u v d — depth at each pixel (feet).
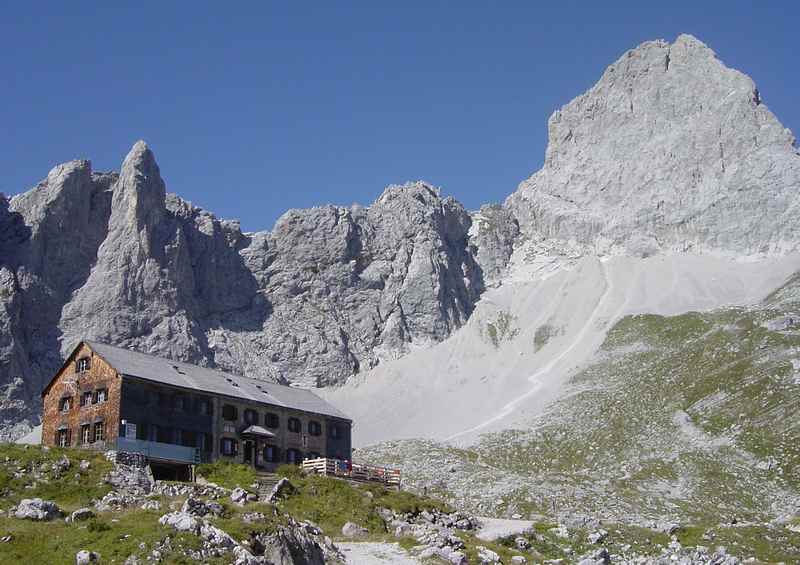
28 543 207.51
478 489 519.60
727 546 337.52
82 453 300.81
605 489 528.22
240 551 204.64
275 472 357.41
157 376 362.53
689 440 628.69
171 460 341.62
